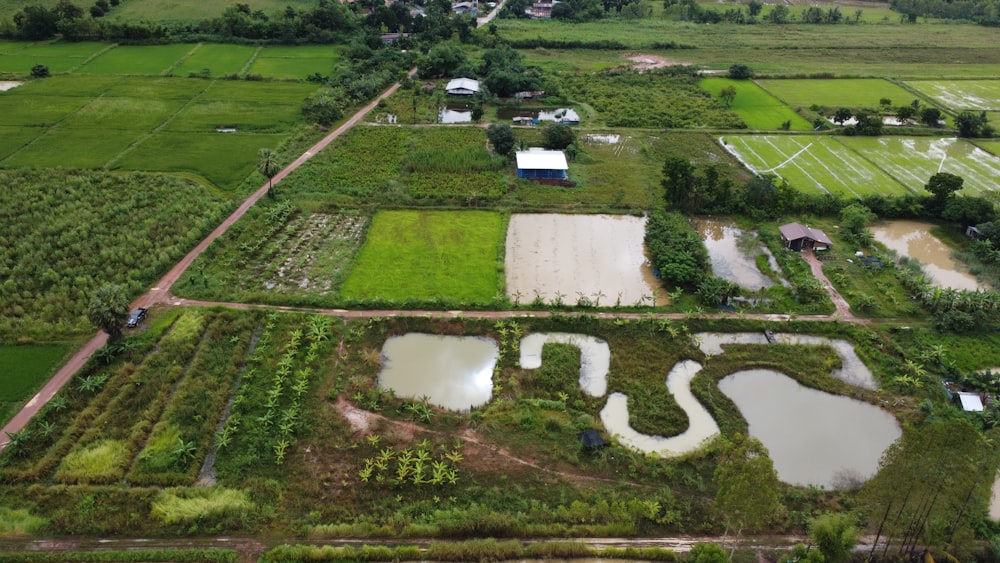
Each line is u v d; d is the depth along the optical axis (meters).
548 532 46.19
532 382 60.41
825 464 53.09
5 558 42.25
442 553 44.03
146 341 62.56
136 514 45.72
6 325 62.84
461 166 102.25
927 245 87.81
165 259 74.62
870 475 52.19
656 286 76.25
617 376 61.53
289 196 93.00
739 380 61.97
